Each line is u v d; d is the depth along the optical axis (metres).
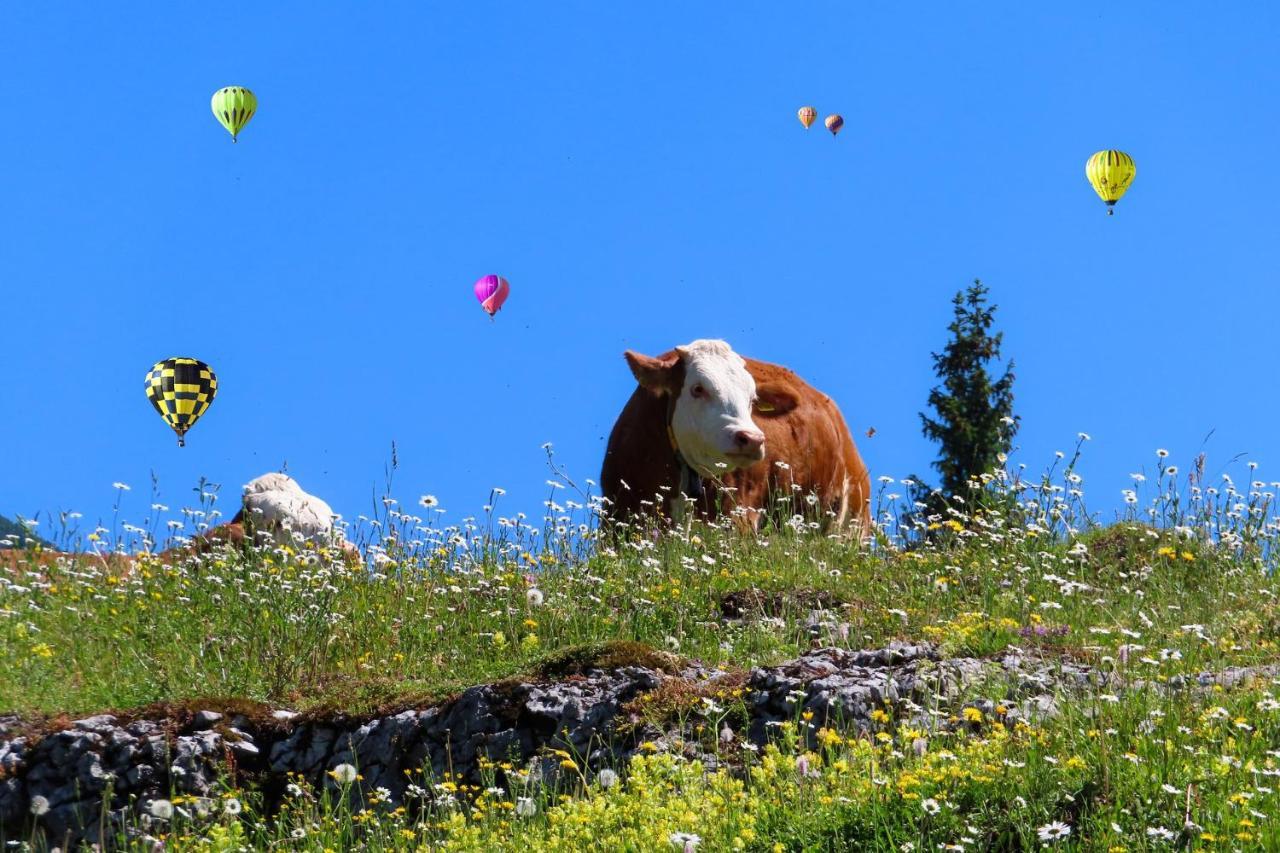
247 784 9.74
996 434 42.81
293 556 14.34
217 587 13.30
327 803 9.00
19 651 11.56
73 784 9.55
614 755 9.28
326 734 9.91
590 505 15.00
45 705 10.49
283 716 10.02
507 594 12.89
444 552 13.98
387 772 9.66
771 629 11.81
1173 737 7.87
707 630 11.94
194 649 11.64
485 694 9.72
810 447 17.31
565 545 14.23
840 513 17.78
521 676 10.05
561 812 7.95
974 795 7.48
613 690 9.68
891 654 9.87
